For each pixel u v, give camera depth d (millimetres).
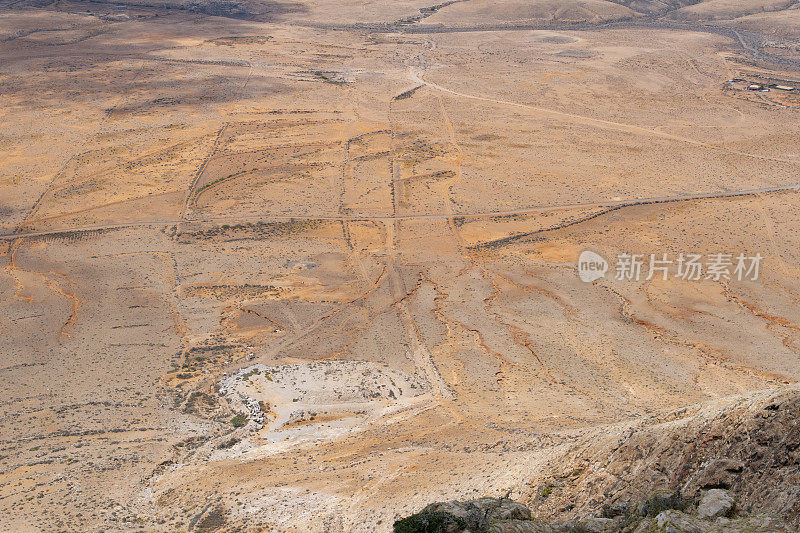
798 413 17266
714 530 14734
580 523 17203
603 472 20703
